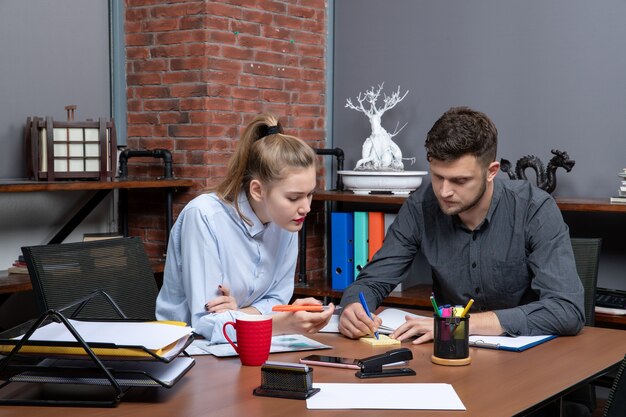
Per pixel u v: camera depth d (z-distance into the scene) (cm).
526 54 364
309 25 409
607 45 343
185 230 204
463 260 234
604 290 317
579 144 352
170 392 150
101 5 371
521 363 175
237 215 206
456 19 382
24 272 312
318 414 137
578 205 311
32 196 339
